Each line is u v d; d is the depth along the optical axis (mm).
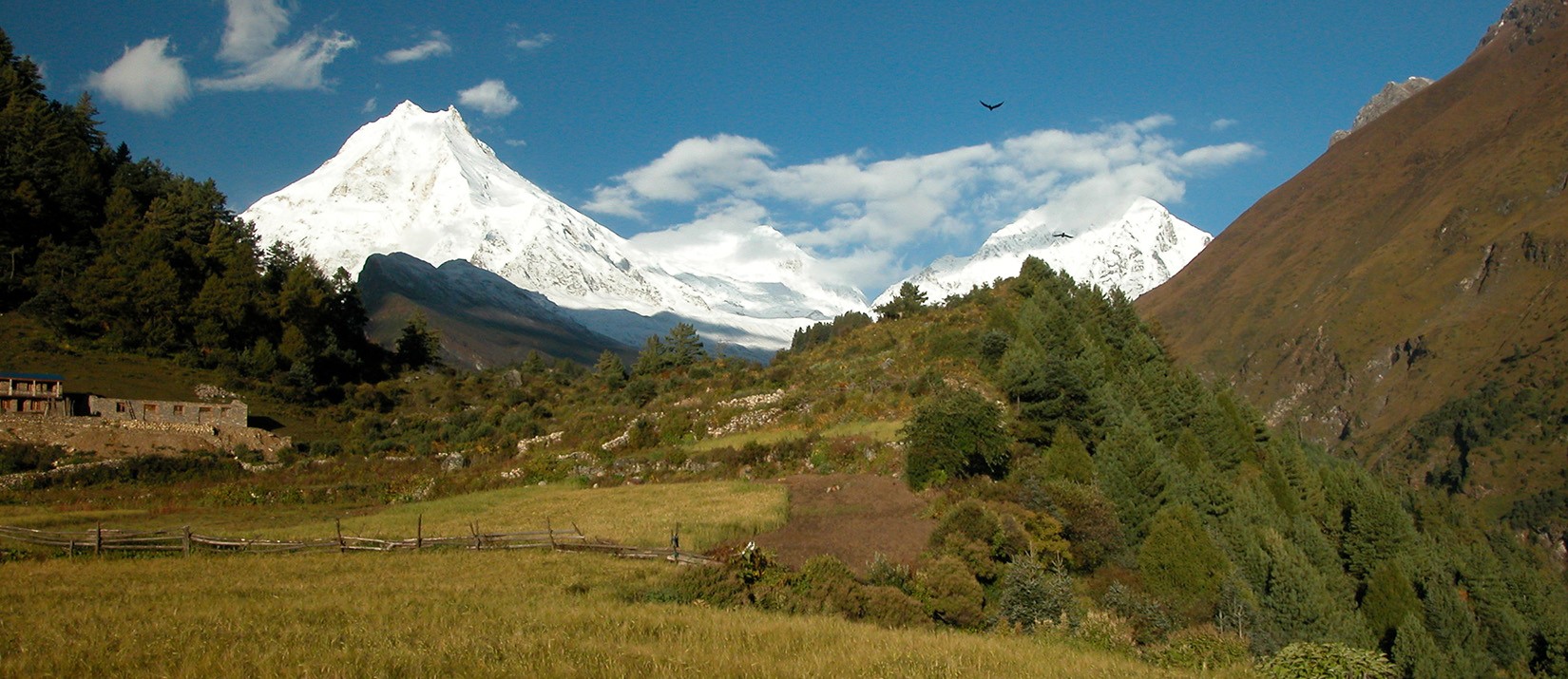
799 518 52844
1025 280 106438
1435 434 187625
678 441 78562
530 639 24281
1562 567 137250
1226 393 89312
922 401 69250
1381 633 58625
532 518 54344
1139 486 57500
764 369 102188
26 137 130250
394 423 107438
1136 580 48531
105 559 40625
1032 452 61250
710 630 27141
